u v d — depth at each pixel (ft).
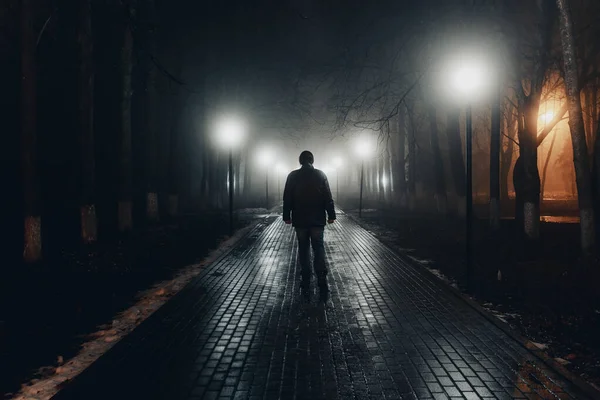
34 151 37.63
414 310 23.93
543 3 43.65
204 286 30.09
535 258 37.93
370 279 32.35
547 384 14.47
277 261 40.65
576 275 29.99
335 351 17.74
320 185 29.37
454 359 16.78
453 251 42.73
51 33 53.78
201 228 66.54
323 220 29.73
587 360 16.44
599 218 39.24
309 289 29.25
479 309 23.47
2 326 21.31
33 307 24.99
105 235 55.16
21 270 34.76
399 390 14.14
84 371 15.78
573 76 35.24
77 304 25.46
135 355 17.30
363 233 63.67
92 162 47.85
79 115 47.47
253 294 27.81
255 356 17.21
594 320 21.11
